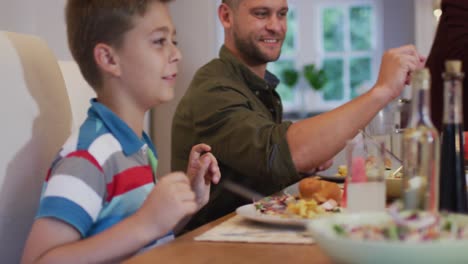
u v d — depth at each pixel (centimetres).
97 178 104
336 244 67
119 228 97
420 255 64
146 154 117
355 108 146
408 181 91
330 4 590
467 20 254
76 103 147
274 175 153
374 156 101
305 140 149
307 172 164
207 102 169
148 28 114
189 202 98
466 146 148
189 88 185
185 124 179
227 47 199
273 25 193
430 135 90
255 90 188
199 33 402
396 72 143
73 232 99
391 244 64
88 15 115
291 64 598
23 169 118
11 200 115
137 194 110
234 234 101
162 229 97
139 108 118
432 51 266
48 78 128
